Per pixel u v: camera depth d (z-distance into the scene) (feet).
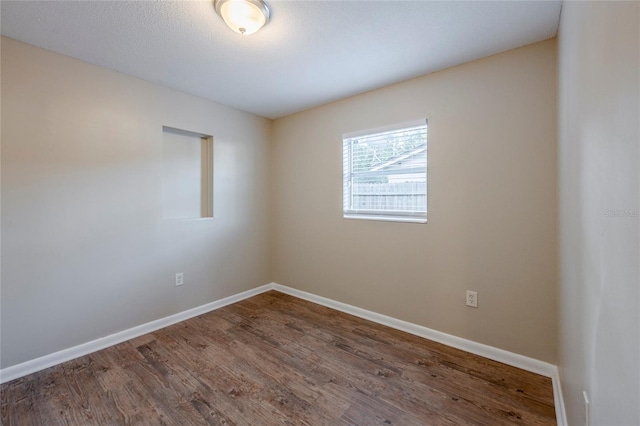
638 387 1.66
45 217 6.43
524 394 5.55
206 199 9.98
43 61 6.36
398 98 8.27
